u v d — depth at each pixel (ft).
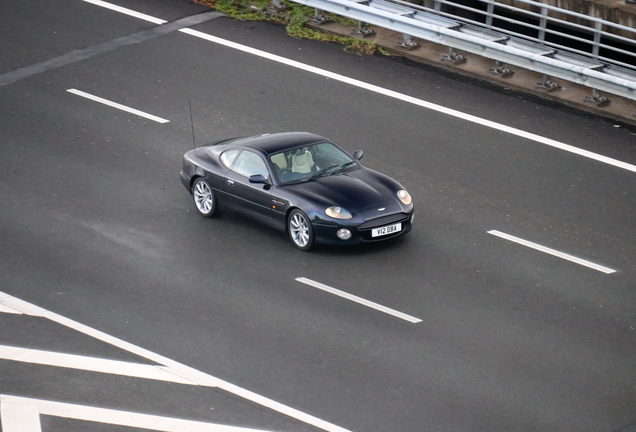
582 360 67.62
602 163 102.27
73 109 114.32
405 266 81.41
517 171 100.22
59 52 129.08
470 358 67.92
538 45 120.26
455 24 126.52
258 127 109.60
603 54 143.74
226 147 91.25
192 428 60.34
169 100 116.47
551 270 80.84
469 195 94.89
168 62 126.41
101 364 68.03
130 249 85.40
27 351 69.77
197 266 82.28
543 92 118.52
